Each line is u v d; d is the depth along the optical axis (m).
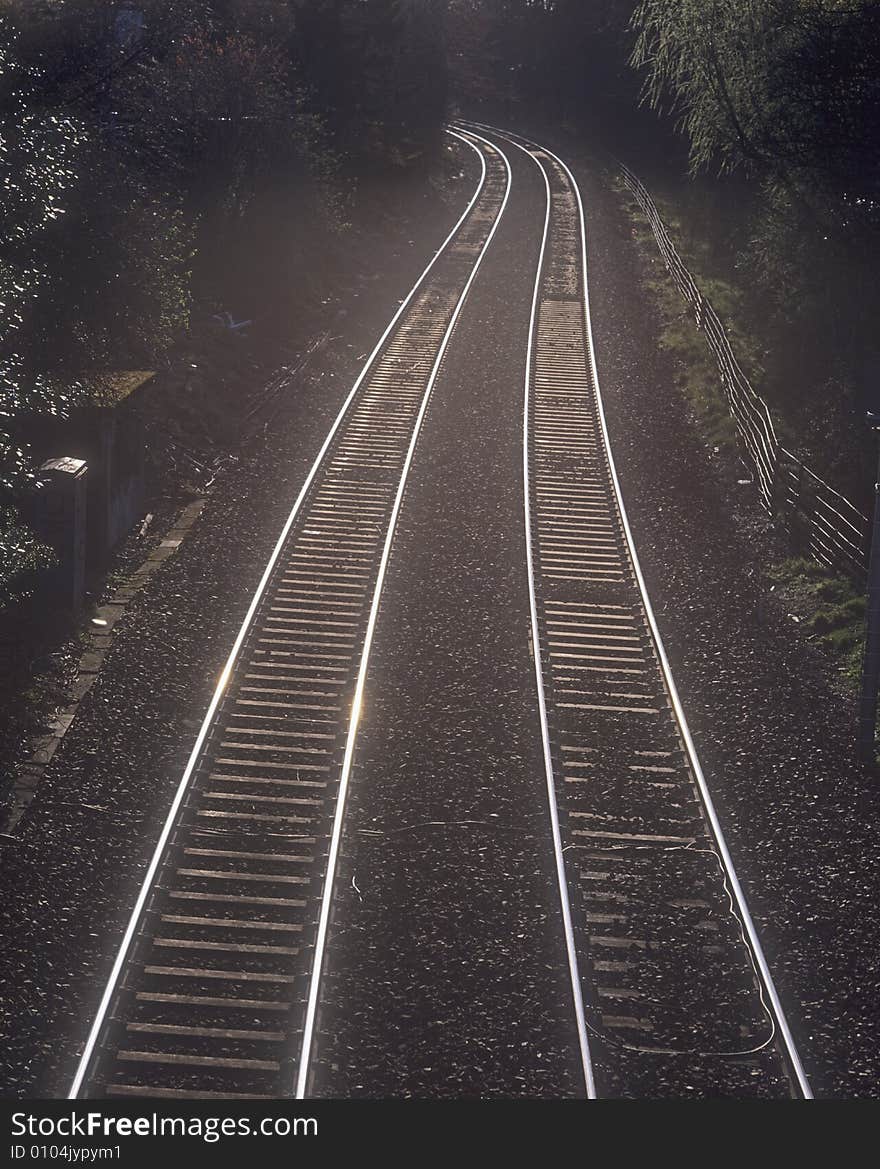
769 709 16.53
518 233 54.88
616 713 16.11
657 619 19.03
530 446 27.22
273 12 53.78
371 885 12.32
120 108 25.47
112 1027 10.21
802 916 12.24
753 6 31.78
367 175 54.97
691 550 22.11
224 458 25.39
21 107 19.22
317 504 23.11
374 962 11.20
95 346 20.92
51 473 17.80
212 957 11.17
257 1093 9.67
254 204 37.62
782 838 13.55
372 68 61.69
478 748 15.02
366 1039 10.28
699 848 13.21
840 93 30.80
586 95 102.69
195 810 13.40
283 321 36.31
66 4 24.27
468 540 21.66
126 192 22.03
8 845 12.61
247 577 19.73
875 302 32.31
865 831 13.80
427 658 17.31
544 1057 10.17
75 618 18.09
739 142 33.25
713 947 11.64
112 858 12.57
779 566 22.28
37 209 17.36
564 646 17.91
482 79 122.12
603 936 11.70
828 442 27.73
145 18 26.23
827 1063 10.37
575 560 21.14
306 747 14.89
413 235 53.59
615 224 59.31
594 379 32.62
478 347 35.69
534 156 83.00
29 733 14.90
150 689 16.09
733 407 30.66
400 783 14.16
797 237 34.41
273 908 11.90
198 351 30.70
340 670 16.81
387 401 29.98
